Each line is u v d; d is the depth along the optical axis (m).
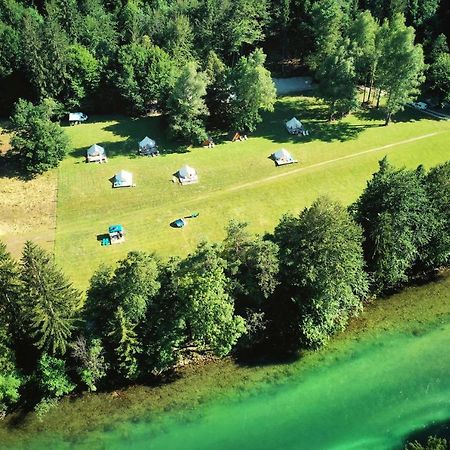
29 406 60.72
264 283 62.94
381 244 70.25
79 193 92.38
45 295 56.03
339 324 69.06
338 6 123.50
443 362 66.19
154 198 91.56
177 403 61.56
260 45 141.00
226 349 62.00
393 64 105.81
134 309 58.88
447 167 75.38
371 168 98.94
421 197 70.31
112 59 115.06
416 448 49.84
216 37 127.56
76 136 108.06
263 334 68.56
